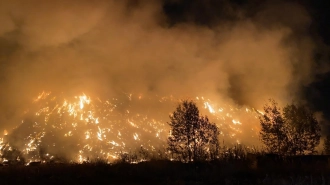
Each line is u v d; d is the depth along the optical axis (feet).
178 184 41.70
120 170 49.80
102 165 52.80
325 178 39.93
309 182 38.17
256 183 40.73
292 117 66.59
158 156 68.80
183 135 67.15
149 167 50.78
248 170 47.65
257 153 57.57
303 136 65.57
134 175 47.24
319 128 66.64
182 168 49.75
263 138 67.10
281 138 65.72
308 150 65.36
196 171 47.60
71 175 46.83
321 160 53.72
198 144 66.39
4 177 45.78
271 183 39.47
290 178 40.40
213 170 47.19
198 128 67.51
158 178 45.65
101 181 44.96
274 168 48.26
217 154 60.75
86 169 49.78
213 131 68.23
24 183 43.39
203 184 41.52
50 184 43.11
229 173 46.03
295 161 52.44
